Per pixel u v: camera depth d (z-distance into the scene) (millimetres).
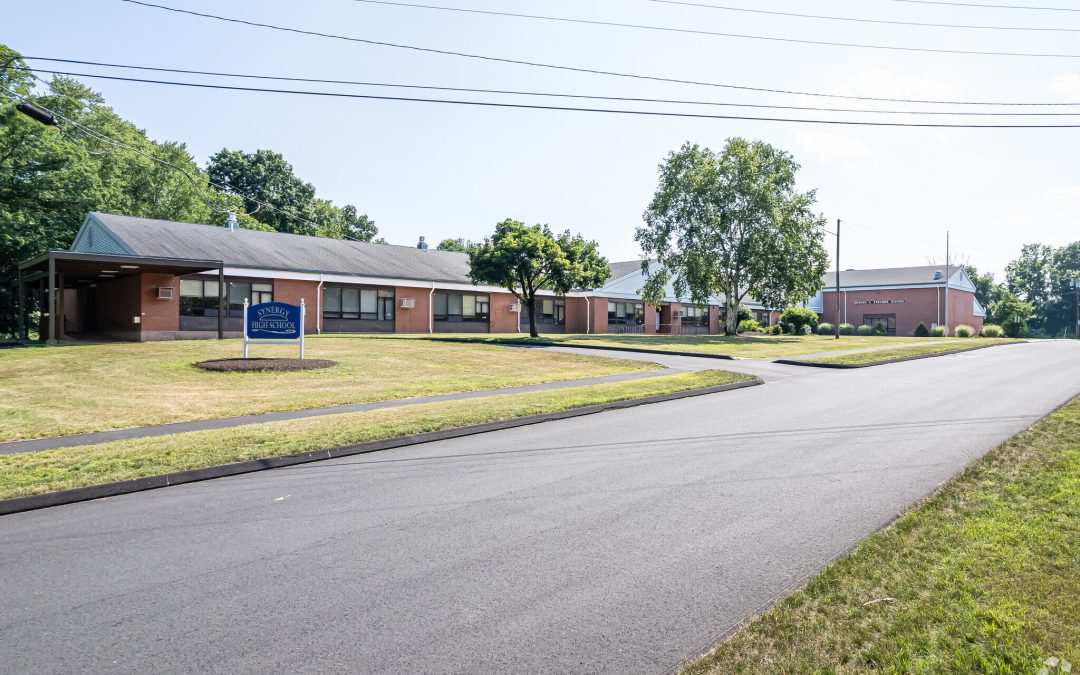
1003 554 4711
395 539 5641
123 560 5215
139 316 27812
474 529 5875
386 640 3877
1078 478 6770
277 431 10016
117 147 44562
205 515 6398
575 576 4801
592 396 13859
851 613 3900
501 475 7828
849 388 16000
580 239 33156
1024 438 9008
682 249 42906
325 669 3555
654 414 12359
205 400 13805
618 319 50031
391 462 8602
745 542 5453
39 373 16766
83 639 3914
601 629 3994
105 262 25062
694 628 3992
